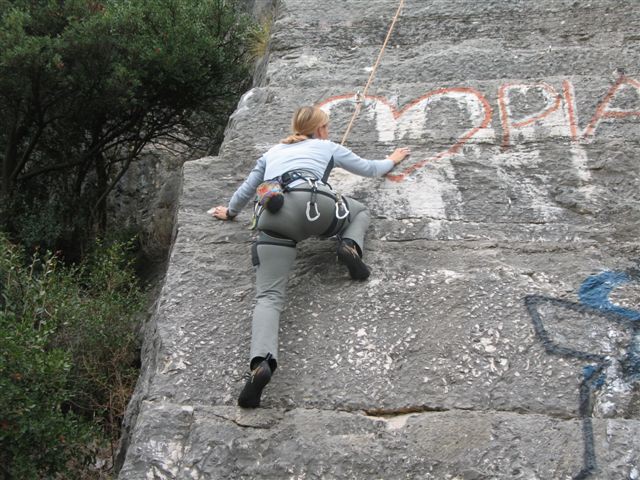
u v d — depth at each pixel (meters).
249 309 4.14
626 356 3.72
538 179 4.76
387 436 3.54
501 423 3.51
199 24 8.64
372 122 5.28
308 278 4.23
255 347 3.58
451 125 5.16
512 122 5.12
